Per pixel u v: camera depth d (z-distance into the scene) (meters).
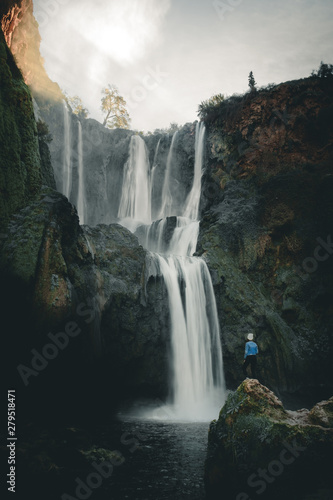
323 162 20.20
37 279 10.14
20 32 18.06
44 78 24.73
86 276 12.31
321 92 21.12
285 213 17.89
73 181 26.89
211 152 23.61
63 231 11.84
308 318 16.28
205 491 6.04
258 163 21.11
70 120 27.09
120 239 14.98
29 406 9.82
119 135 30.80
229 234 17.95
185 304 15.66
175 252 21.59
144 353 14.33
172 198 28.88
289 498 4.87
